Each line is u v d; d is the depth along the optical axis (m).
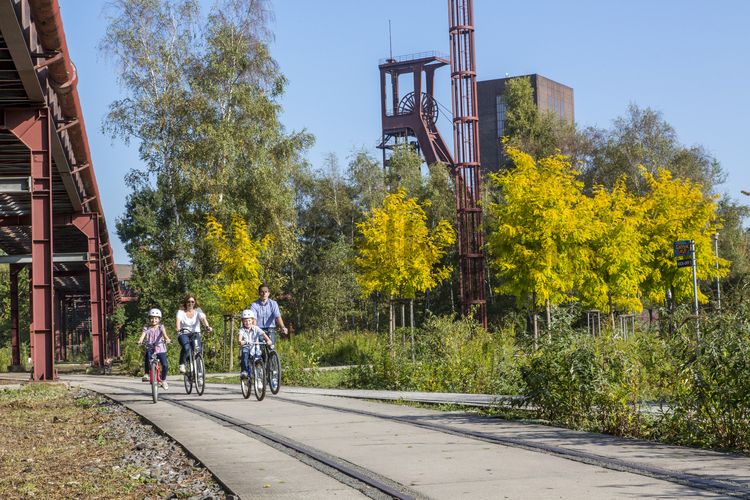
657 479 6.43
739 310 8.92
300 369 21.59
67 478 7.75
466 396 14.34
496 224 29.89
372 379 18.45
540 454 7.84
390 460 7.70
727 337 8.64
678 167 64.56
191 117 41.47
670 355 9.43
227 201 41.88
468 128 49.22
